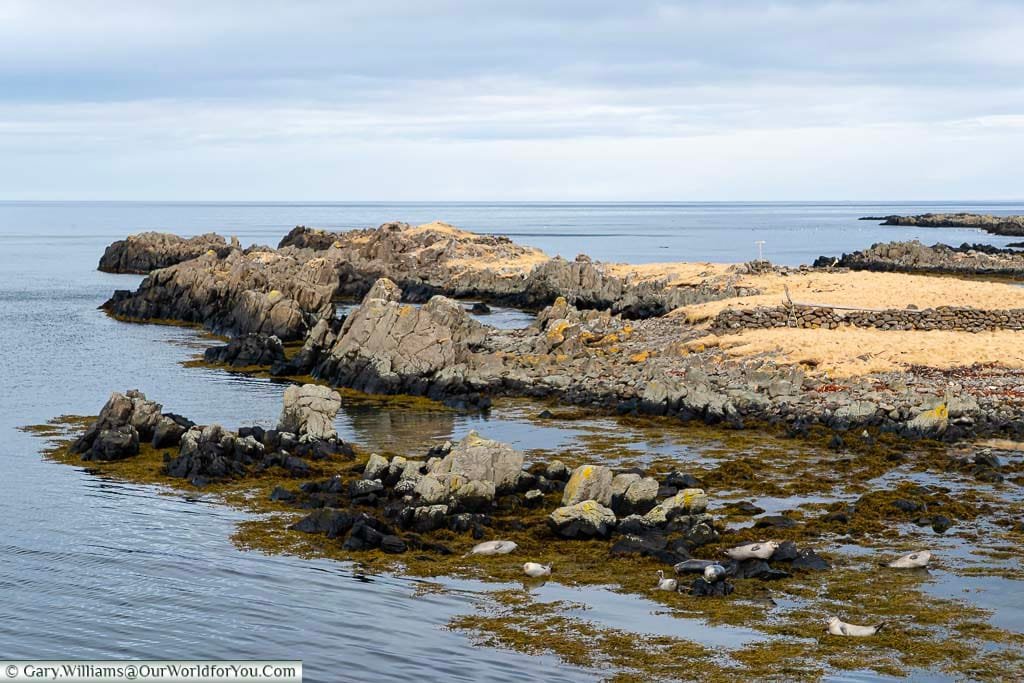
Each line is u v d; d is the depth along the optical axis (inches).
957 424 2358.5
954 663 1179.3
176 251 7219.5
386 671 1169.4
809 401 2583.7
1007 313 3240.7
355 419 2596.0
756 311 3336.6
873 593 1387.8
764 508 1784.0
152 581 1441.9
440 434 2410.2
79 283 6486.2
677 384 2659.9
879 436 2316.7
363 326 3125.0
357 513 1680.6
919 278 4232.3
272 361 3422.7
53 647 1235.9
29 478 1973.4
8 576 1457.9
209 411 2679.6
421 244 7042.3
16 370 3302.2
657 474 2009.1
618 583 1434.5
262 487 1920.5
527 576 1462.8
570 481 1748.3
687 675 1154.7
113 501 1823.3
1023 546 1577.3
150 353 3678.6
